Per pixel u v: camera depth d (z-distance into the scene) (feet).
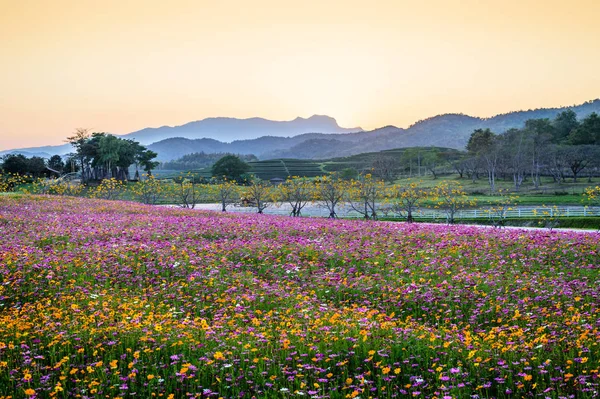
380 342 37.76
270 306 52.08
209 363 33.96
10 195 175.01
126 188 289.12
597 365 33.01
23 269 61.87
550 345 36.70
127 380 33.99
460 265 68.39
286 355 36.09
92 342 38.86
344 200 186.39
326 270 68.64
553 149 431.02
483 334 41.24
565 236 86.43
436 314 50.01
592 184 378.32
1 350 36.24
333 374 34.58
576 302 50.19
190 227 100.48
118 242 82.69
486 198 297.74
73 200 168.14
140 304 49.93
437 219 194.08
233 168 513.45
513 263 68.85
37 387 32.37
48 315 44.88
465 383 32.22
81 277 61.11
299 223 110.11
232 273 65.46
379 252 76.43
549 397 28.63
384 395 31.94
